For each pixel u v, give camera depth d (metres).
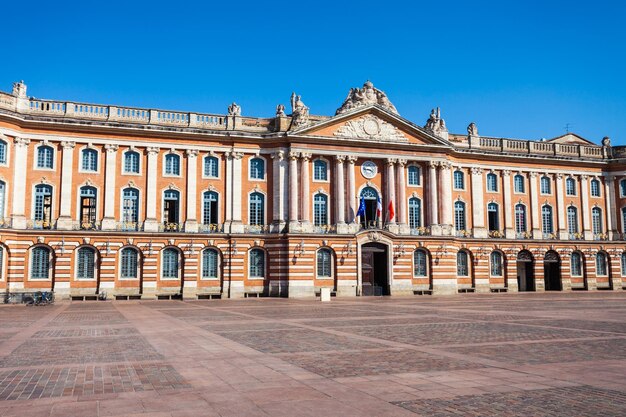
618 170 67.25
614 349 17.73
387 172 57.50
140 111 52.34
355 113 56.28
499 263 62.62
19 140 48.19
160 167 52.56
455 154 61.34
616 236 66.81
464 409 10.52
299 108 55.97
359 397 11.44
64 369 14.55
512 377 13.35
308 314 32.50
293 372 14.05
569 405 10.79
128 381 13.06
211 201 54.19
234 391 12.01
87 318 30.30
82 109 50.69
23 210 47.91
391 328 24.31
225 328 24.50
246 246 53.72
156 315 32.22
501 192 63.41
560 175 65.81
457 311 34.34
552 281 65.44
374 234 55.84
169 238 51.62
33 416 10.15
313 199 55.72
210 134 53.44
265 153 55.47
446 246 58.28
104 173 50.72
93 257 49.78
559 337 20.84
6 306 41.84
